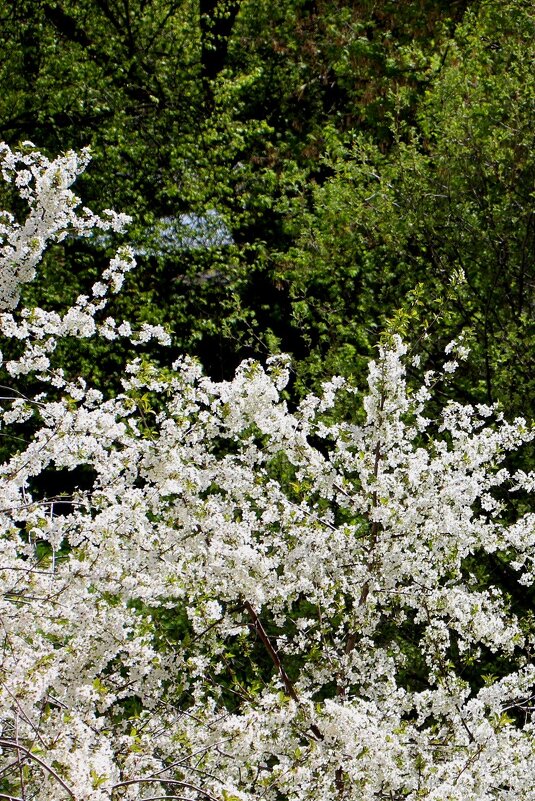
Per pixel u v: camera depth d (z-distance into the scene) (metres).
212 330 15.09
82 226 6.21
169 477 5.83
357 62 18.09
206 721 5.55
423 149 16.12
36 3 15.98
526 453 10.21
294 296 12.98
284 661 9.38
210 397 6.17
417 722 6.38
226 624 6.37
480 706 5.71
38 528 5.75
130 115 16.78
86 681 5.38
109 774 3.96
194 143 17.02
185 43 17.62
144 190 16.73
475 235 12.20
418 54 15.05
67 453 5.98
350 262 13.89
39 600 5.36
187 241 16.30
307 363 12.73
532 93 12.26
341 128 18.69
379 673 6.74
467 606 6.43
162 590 5.92
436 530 6.54
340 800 5.47
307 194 17.73
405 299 12.59
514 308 11.88
